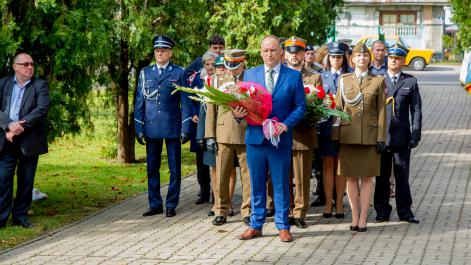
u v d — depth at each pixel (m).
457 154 15.78
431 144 17.22
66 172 14.16
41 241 8.98
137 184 12.93
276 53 8.69
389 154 9.72
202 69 10.64
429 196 11.48
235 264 7.82
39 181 13.16
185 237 9.08
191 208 10.89
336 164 10.09
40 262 8.02
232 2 14.53
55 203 11.29
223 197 9.74
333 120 9.30
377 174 9.21
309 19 18.92
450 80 34.16
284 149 8.70
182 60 14.32
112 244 8.76
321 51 11.73
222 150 9.59
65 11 9.97
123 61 14.81
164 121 10.31
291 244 8.67
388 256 8.09
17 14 9.97
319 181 10.89
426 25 49.91
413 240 8.82
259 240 8.89
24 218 9.71
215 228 9.55
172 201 10.37
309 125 9.33
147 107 10.38
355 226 9.30
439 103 25.73
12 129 9.29
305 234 9.18
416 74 38.28
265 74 8.75
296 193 9.54
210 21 14.71
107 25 10.96
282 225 8.81
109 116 20.12
